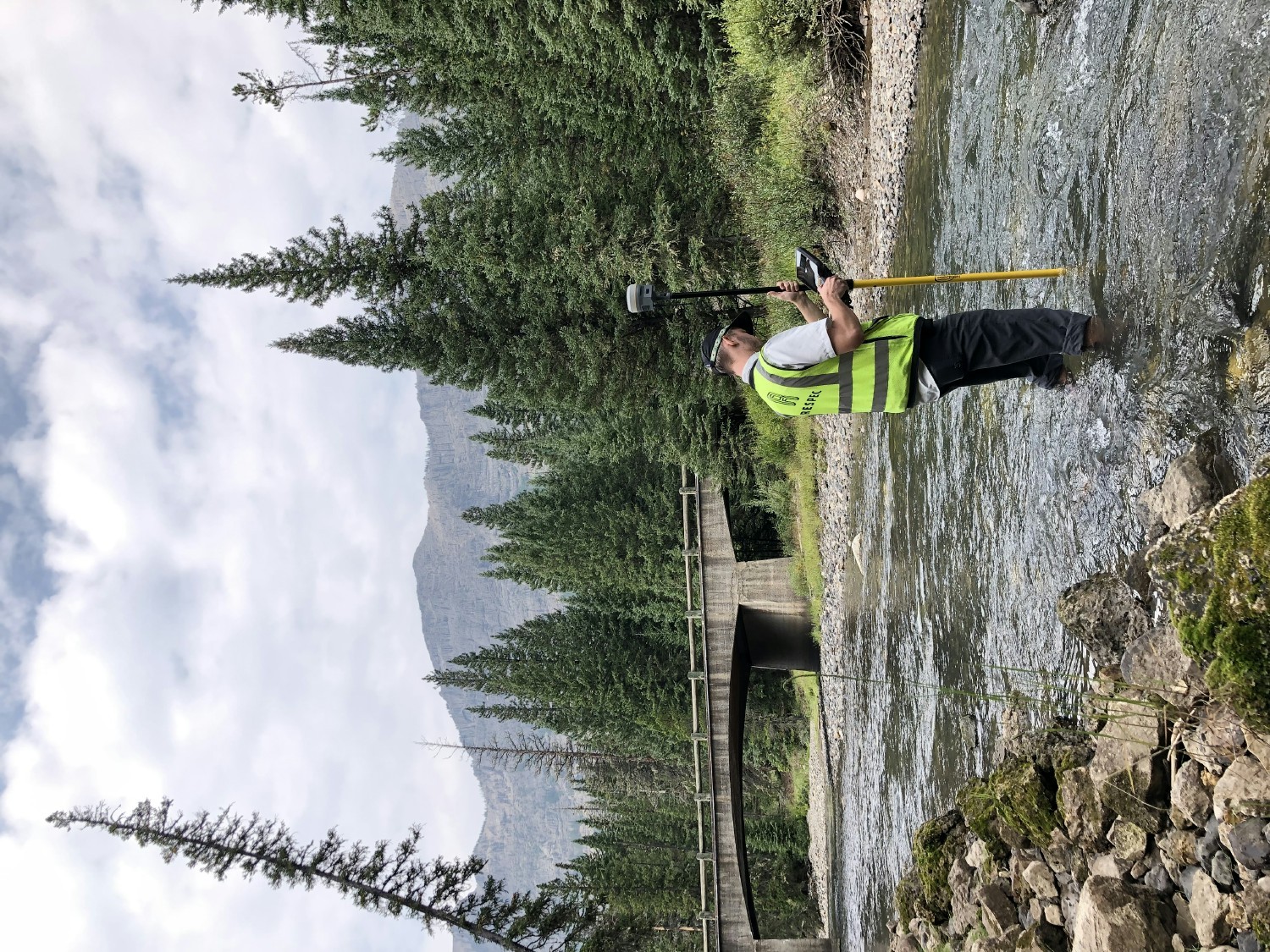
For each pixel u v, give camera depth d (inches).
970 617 220.8
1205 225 123.8
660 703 874.1
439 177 606.2
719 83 434.0
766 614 595.8
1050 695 170.2
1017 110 195.2
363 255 494.0
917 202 290.8
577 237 465.1
